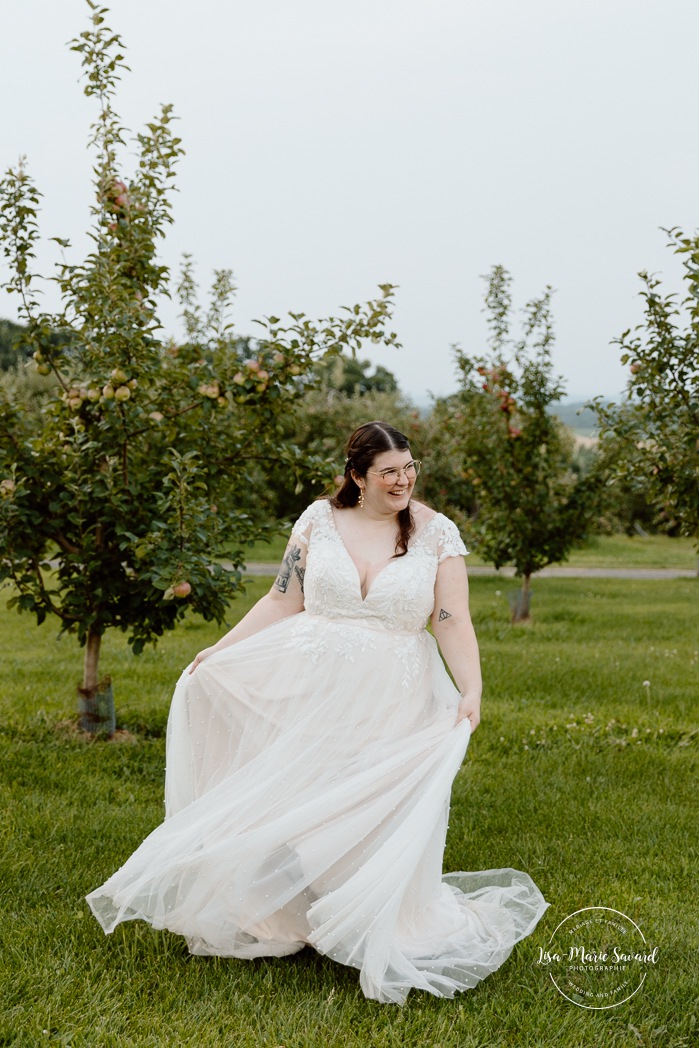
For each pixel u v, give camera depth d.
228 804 3.43
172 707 3.77
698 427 6.52
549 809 5.13
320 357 6.44
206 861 3.28
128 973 3.27
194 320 8.77
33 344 6.39
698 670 9.33
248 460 6.98
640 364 6.65
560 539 13.22
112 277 5.98
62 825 4.61
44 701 7.49
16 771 5.50
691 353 6.45
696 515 6.81
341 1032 2.95
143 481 6.22
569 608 14.98
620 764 6.00
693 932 3.66
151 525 6.03
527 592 13.45
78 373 6.96
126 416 6.02
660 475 6.75
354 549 3.76
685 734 6.73
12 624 12.34
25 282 6.27
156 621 6.33
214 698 3.71
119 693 7.84
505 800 5.29
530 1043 2.95
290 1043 2.87
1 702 7.35
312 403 27.06
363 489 3.77
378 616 3.64
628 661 9.80
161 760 5.94
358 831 3.30
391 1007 3.11
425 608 3.68
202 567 5.80
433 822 3.24
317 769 3.47
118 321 5.88
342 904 3.16
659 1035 3.01
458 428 14.12
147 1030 2.93
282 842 3.28
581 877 4.23
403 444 3.70
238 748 3.65
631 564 28.05
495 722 7.01
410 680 3.61
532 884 3.88
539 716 7.22
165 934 3.53
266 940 3.41
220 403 6.36
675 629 12.55
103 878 4.04
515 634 12.05
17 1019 2.95
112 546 6.23
